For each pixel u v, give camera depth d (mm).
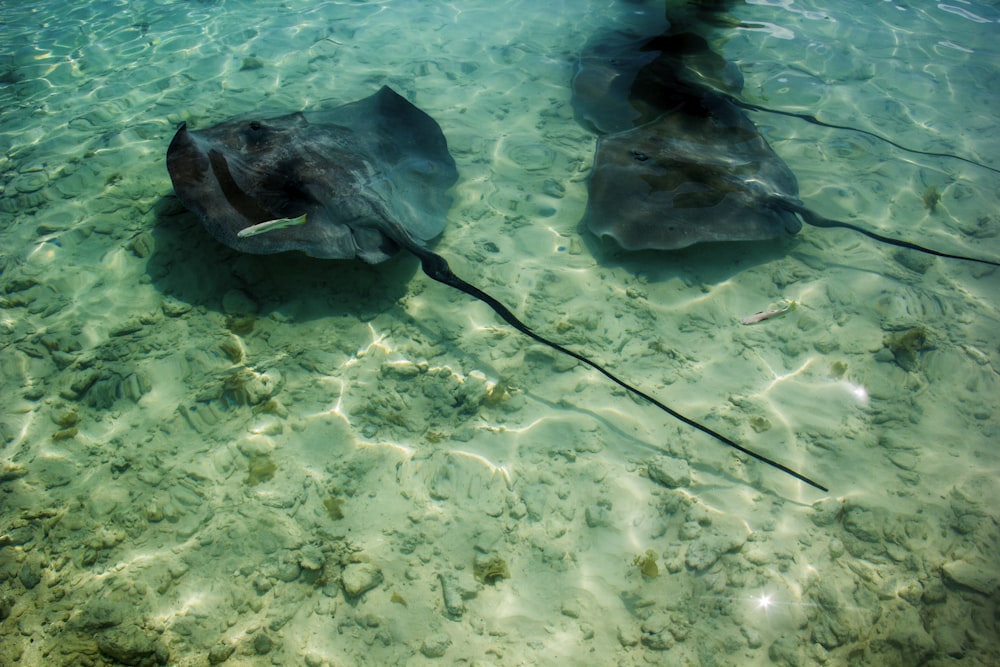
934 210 5480
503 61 7371
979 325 4520
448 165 5305
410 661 2896
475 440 3818
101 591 3102
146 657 2877
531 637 2990
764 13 8453
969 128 6465
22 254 4930
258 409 3930
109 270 4793
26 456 3693
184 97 6793
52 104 6742
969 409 4004
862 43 7809
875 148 6160
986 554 3289
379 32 7953
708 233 4629
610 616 3074
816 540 3385
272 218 4180
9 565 3215
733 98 6543
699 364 4293
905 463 3727
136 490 3525
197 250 4906
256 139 4836
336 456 3719
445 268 4070
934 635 2998
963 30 8086
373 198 4492
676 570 3242
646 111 6105
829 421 3963
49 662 2852
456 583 3158
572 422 3930
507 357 4312
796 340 4438
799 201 4852
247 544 3303
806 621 3061
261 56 7500
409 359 4285
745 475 3684
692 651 2955
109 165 5801
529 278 4844
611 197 4930
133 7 8727
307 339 4375
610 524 3432
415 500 3527
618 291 4766
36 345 4309
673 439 3846
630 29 7930
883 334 4469
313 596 3119
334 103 6641
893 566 3266
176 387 4047
